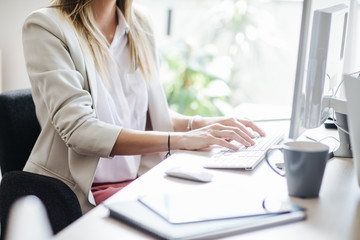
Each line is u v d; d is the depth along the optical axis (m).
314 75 1.13
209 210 0.74
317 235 0.68
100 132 1.24
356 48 1.45
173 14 3.40
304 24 1.05
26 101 1.40
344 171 1.03
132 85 1.60
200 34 3.36
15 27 2.32
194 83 3.33
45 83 1.28
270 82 3.33
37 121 1.43
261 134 1.36
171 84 3.33
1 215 1.19
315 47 1.11
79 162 1.30
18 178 1.18
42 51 1.31
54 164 1.34
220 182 0.93
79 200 1.30
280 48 3.25
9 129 1.33
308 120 1.17
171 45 3.40
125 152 1.25
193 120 1.58
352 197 0.85
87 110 1.28
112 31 1.59
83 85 1.37
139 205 0.76
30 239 0.48
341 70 1.39
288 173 0.84
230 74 3.34
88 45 1.43
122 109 1.55
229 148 1.18
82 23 1.44
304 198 0.84
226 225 0.68
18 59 2.35
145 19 1.72
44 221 0.50
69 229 0.69
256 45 3.21
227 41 3.32
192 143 1.20
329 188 0.90
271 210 0.74
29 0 2.30
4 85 2.36
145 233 0.68
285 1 3.16
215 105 3.29
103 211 0.76
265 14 3.17
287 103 3.32
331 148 1.22
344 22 1.32
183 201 0.78
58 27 1.34
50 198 1.15
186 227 0.67
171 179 0.94
